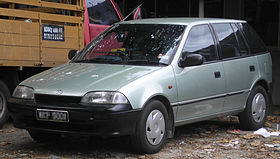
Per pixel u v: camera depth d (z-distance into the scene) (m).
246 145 6.52
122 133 5.43
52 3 7.79
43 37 7.72
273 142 6.70
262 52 8.09
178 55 6.29
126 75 5.77
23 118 5.78
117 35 6.85
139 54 6.33
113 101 5.36
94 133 5.40
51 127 5.62
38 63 7.65
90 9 8.94
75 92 5.46
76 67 6.31
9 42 7.20
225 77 6.98
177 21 6.86
